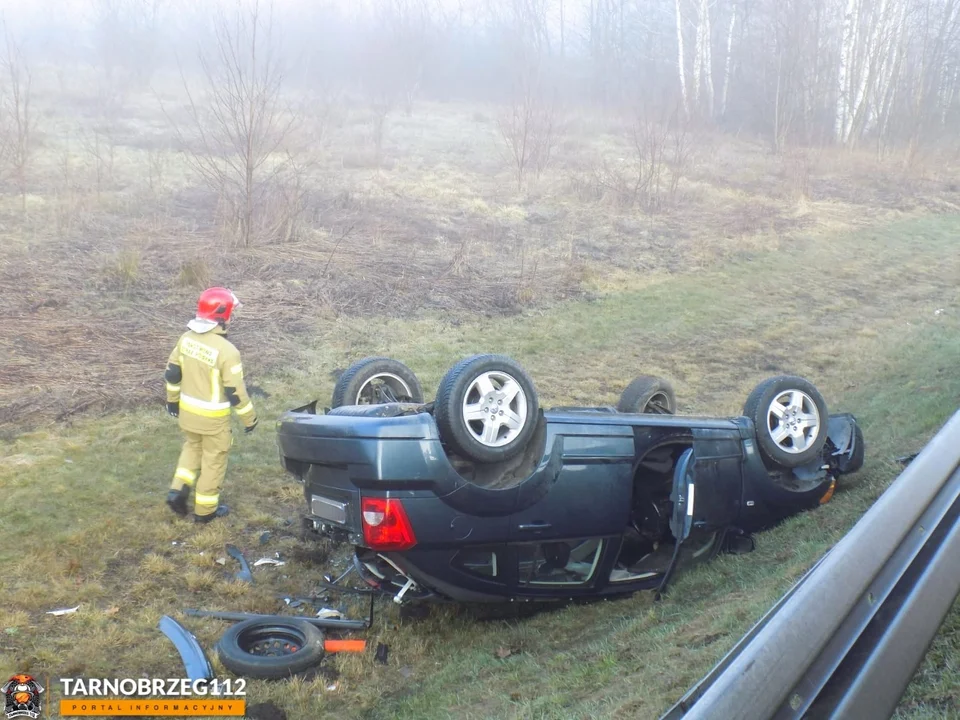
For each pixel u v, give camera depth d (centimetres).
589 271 1559
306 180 1975
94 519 656
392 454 477
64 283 1212
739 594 495
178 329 1127
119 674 473
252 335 1127
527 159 2444
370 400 650
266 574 608
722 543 591
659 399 702
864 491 646
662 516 591
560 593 538
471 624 543
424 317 1282
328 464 502
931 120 3656
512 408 519
